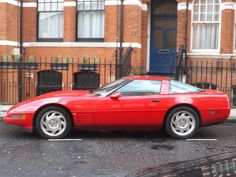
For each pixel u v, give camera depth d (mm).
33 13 17078
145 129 9422
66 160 7324
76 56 16656
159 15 18062
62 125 9195
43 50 16953
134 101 9125
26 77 16797
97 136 9570
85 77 16656
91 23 16812
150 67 18062
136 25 16094
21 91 16203
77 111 9055
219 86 16594
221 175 2781
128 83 9305
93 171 6637
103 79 16359
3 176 6340
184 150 8172
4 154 7730
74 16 16750
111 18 16234
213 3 17047
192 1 17141
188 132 9344
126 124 9188
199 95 9359
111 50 16266
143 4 17422
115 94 9062
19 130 10164
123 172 6578
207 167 2939
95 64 15219
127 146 8523
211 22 17062
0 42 15930
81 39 16922
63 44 16734
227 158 3020
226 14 16703
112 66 16172
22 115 9039
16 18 16797
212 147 8469
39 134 9344
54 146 8430
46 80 16938
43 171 6625
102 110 9062
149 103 9148
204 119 9336
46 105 9086
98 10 16703
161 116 9203
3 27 15953
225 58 16734
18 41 16984
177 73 15086
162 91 9305
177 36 17156
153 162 7195
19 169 6734
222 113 9383
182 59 16047
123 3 16094
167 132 9336
